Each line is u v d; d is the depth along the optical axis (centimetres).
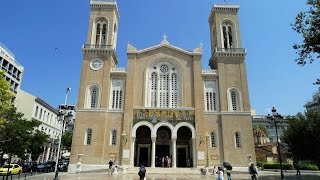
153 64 5597
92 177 3656
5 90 3969
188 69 5538
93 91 5322
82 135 4947
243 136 5031
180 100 5353
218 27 5909
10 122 4438
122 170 4616
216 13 6056
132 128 5016
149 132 5338
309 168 6303
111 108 5216
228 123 5106
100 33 5806
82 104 5141
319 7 2333
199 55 5588
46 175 4028
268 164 6347
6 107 4153
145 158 5222
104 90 5247
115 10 6053
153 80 5522
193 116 5138
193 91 5372
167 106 5331
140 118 5091
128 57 5525
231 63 5531
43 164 5306
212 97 5384
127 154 4834
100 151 4862
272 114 3772
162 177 3728
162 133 5353
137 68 5525
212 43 6400
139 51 5600
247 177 3962
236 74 5459
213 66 5972
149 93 5400
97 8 5962
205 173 4334
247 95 5309
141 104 5262
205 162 4800
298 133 5503
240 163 4866
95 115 5069
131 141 4934
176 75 5553
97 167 4769
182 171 4503
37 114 7981
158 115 5112
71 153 4838
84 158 4825
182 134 5338
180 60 5606
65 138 9056
